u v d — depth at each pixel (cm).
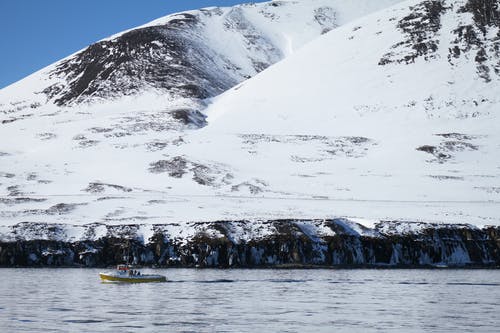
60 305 5256
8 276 7456
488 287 6575
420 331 4234
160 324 4416
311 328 4303
